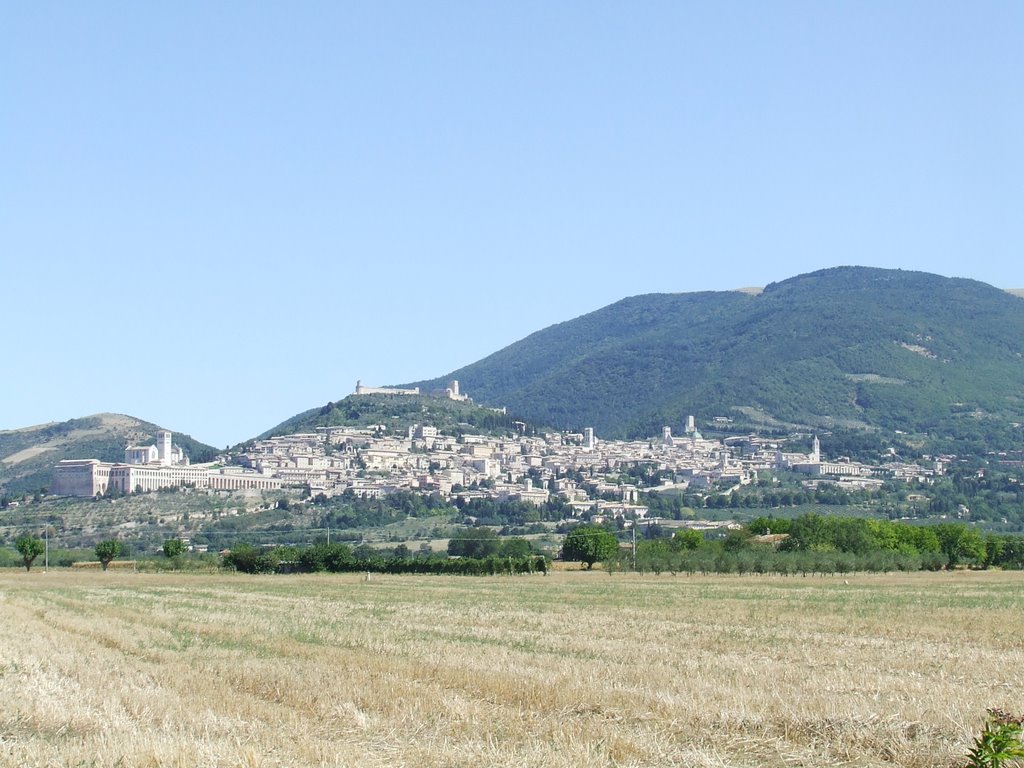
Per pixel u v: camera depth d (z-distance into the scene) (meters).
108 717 39.12
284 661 55.94
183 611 97.06
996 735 30.92
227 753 32.91
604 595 123.94
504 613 94.62
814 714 39.16
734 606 103.50
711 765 32.78
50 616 88.31
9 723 38.81
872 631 75.94
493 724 37.88
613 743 34.50
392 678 47.34
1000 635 72.50
